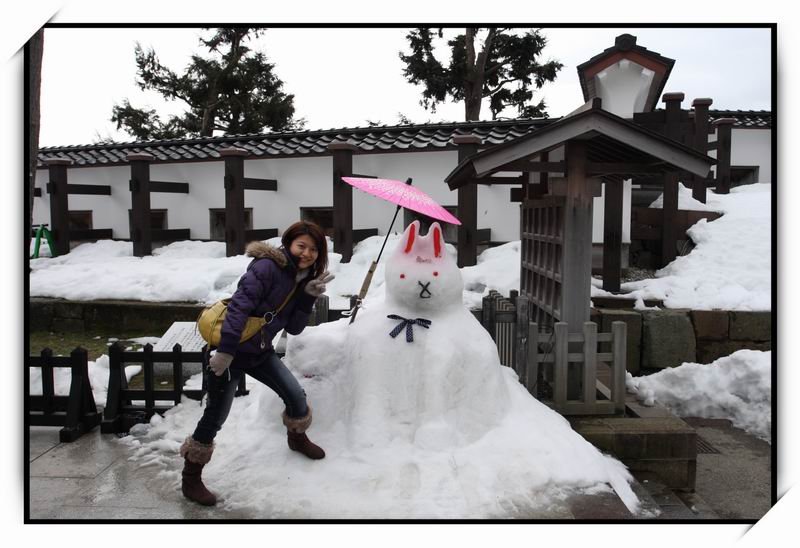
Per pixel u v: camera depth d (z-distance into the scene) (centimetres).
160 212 1198
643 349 714
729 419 639
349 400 399
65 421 454
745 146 1230
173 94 1767
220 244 1085
